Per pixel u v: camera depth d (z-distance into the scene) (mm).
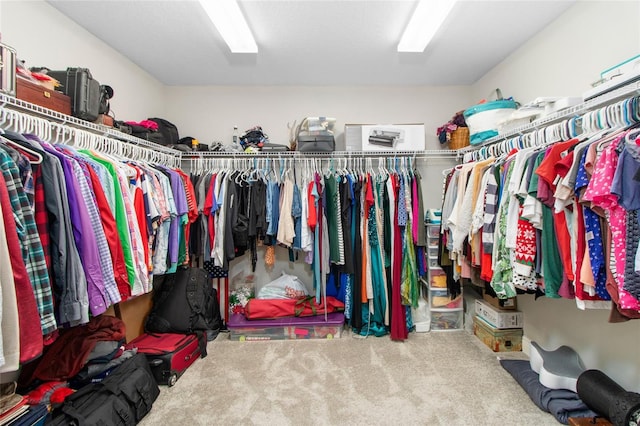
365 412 1519
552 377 1575
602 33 1628
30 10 1631
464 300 2643
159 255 1885
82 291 1165
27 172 1018
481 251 1716
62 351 1512
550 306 1938
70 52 1880
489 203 1623
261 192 2473
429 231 2537
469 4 1782
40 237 1058
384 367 1948
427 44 2137
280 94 2949
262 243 2705
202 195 2428
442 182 2883
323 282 2426
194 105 2943
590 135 1262
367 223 2451
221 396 1670
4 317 857
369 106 2947
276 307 2471
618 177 963
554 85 1950
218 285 2793
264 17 1872
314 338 2412
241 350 2232
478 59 2449
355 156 2678
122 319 2033
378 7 1781
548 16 1908
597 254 1086
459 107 2918
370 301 2416
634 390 1430
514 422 1428
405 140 2590
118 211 1463
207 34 2078
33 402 1308
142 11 1824
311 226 2400
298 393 1687
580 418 1326
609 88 1223
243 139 2723
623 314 1044
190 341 2025
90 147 1624
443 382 1771
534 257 1359
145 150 2123
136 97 2504
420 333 2484
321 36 2090
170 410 1556
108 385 1399
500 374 1853
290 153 2586
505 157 1687
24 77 1286
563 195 1167
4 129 1196
